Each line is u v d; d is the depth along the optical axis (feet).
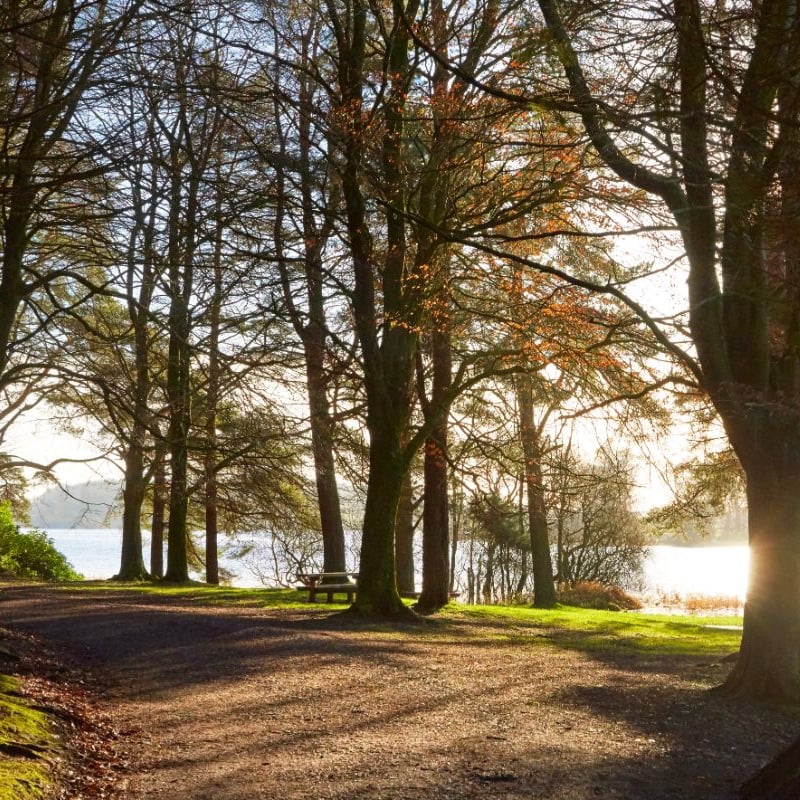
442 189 55.16
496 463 74.18
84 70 29.25
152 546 105.70
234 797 19.99
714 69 18.07
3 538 102.94
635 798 20.07
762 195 22.04
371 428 59.06
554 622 67.36
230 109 32.30
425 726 27.12
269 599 73.10
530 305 52.21
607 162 31.09
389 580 58.49
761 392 29.63
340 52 55.06
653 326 28.73
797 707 30.22
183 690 33.06
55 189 32.37
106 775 21.77
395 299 57.62
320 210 45.98
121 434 38.68
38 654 38.63
